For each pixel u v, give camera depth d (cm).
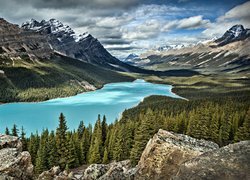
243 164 1312
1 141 3419
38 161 7175
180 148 2225
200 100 17600
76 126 16012
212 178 1266
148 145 2473
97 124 9606
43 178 3828
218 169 1312
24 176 2897
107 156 7638
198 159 1423
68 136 7975
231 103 14312
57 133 7912
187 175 1327
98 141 8244
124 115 14412
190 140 2448
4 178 2606
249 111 8138
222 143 8450
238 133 7962
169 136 2459
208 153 1462
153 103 18662
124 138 8106
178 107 15950
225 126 8669
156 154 2297
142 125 6838
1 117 18138
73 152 7750
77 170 7269
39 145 8031
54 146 7675
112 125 10294
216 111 10119
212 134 8425
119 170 3278
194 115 9325
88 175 3912
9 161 2911
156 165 2264
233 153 1413
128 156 7862
